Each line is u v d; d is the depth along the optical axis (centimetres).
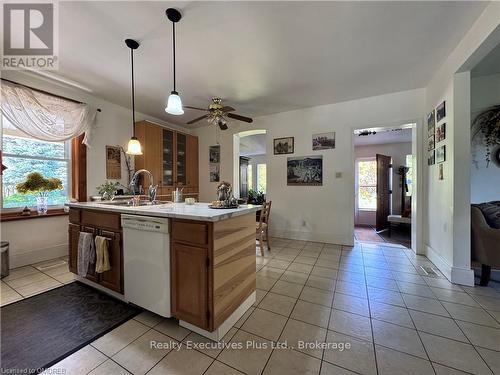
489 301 200
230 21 188
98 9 174
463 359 134
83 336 156
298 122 420
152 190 262
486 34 177
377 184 530
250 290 196
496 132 285
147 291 175
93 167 353
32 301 202
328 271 273
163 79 294
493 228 226
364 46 225
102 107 365
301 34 206
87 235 212
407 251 354
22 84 273
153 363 133
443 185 266
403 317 177
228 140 500
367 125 365
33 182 280
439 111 274
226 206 202
